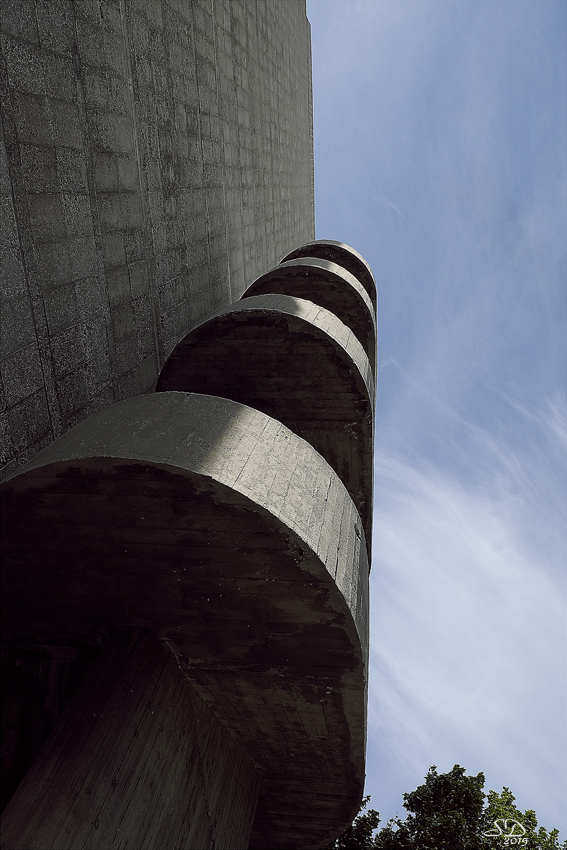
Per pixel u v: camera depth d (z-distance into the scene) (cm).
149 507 253
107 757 253
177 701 298
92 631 296
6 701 304
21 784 246
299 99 2116
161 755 278
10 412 354
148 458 242
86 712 266
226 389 557
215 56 839
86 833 231
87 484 250
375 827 905
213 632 286
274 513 246
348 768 364
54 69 400
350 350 538
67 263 425
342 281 727
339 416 556
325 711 316
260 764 376
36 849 218
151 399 299
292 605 271
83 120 445
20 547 271
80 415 448
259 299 569
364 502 604
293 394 552
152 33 587
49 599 286
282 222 1658
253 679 302
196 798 302
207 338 538
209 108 811
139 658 284
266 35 1320
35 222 381
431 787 939
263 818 410
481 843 860
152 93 591
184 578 270
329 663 288
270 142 1399
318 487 291
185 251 717
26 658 307
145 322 584
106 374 495
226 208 931
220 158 882
